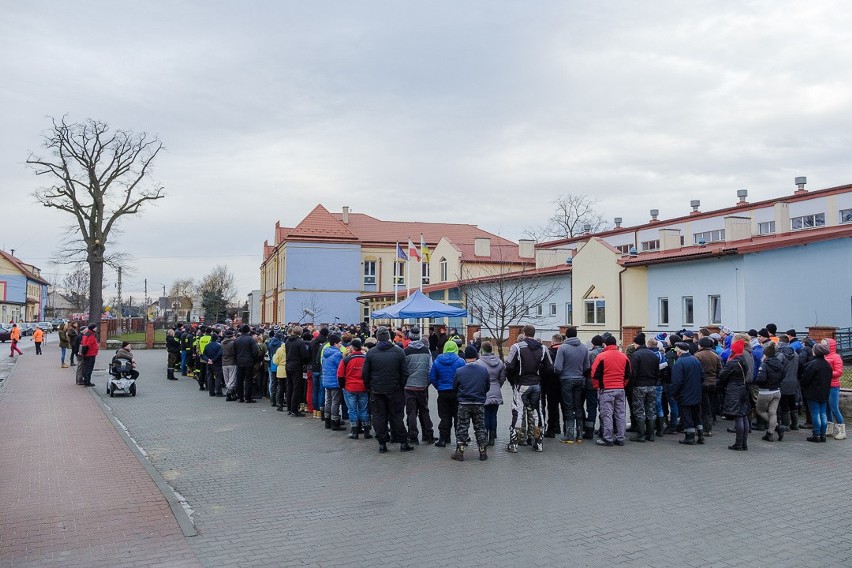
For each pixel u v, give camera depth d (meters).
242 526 7.25
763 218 36.59
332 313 55.16
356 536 6.90
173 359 24.47
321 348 14.83
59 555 6.30
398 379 11.38
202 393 20.03
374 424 11.38
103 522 7.32
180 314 96.62
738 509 7.90
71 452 10.96
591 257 29.44
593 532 7.02
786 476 9.58
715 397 14.53
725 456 10.99
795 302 22.39
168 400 18.30
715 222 38.91
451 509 7.87
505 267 42.72
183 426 13.95
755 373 12.85
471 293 34.62
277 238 61.16
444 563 6.11
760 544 6.66
